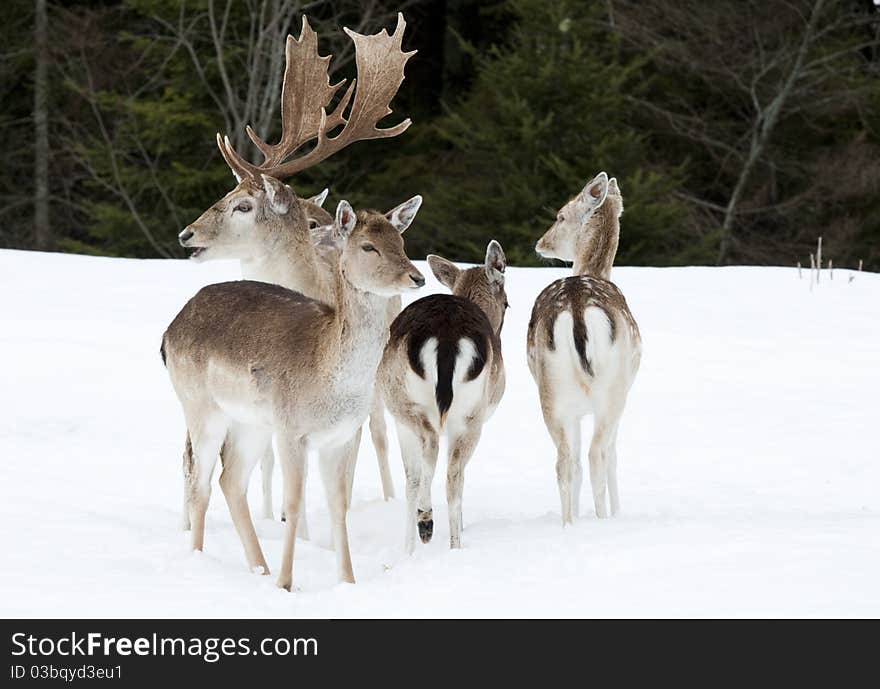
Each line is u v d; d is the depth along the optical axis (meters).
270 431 11.59
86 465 15.07
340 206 10.47
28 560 10.27
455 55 56.22
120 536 11.38
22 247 53.97
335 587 10.19
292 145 15.57
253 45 52.91
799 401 18.50
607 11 51.38
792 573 9.36
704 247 47.28
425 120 55.47
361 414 10.88
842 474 15.60
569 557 10.28
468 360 12.16
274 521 13.48
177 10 51.19
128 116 51.56
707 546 10.23
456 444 12.33
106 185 50.19
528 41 48.34
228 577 10.32
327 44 54.75
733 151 51.34
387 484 14.89
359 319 10.56
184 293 24.28
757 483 15.31
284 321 11.08
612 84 47.16
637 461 16.36
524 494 15.14
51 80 53.12
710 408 18.30
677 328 22.56
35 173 53.75
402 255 10.42
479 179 49.03
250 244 14.48
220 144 14.62
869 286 26.28
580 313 12.67
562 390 12.71
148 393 18.30
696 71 51.62
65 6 55.44
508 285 25.25
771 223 52.22
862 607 8.62
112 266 26.94
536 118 47.56
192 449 12.09
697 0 52.03
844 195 50.12
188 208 50.97
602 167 45.84
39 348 19.94
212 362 11.38
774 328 22.67
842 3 52.38
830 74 50.34
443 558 10.75
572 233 15.64
